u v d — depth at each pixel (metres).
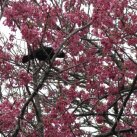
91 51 11.23
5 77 10.85
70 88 11.20
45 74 10.14
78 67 11.71
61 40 10.46
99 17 9.98
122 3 11.13
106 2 10.00
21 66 10.67
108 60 11.67
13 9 9.76
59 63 10.84
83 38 12.20
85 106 12.79
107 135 11.95
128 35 11.23
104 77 11.25
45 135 9.93
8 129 10.43
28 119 11.07
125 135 12.22
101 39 10.85
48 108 11.40
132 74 11.66
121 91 11.84
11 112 9.80
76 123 11.41
